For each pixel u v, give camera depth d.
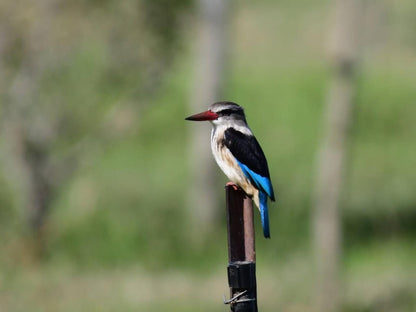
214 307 14.23
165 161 25.33
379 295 15.45
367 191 22.95
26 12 17.25
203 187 20.58
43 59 17.67
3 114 17.84
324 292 15.23
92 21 17.44
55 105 18.09
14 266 17.23
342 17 14.94
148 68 17.92
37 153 18.08
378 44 26.05
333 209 15.56
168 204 21.17
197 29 21.09
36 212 18.06
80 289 15.34
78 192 21.12
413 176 24.78
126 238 18.62
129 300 14.66
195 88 20.94
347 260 18.11
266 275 16.56
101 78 18.02
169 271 17.30
